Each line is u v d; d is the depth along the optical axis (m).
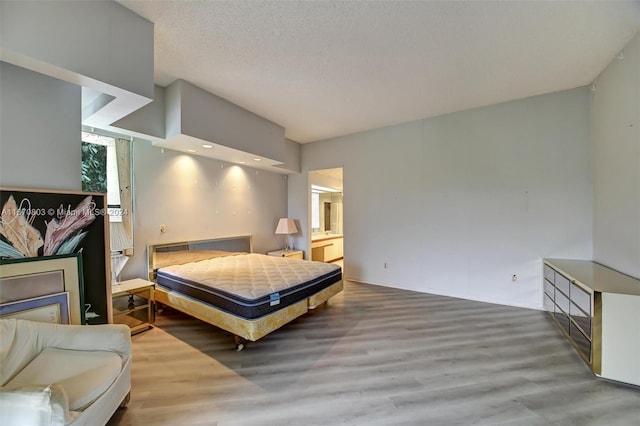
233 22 2.05
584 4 1.91
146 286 2.92
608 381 2.02
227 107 3.50
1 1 1.42
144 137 3.06
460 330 2.91
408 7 1.91
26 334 1.59
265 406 1.75
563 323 2.86
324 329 2.94
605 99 2.83
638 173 2.29
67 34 1.63
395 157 4.59
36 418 1.12
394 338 2.72
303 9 1.91
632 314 1.98
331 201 7.96
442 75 2.92
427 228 4.31
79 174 2.18
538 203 3.51
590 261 3.17
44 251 1.96
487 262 3.84
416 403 1.78
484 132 3.83
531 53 2.52
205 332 2.85
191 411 1.70
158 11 1.93
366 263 4.93
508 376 2.08
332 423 1.61
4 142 1.81
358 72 2.83
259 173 5.23
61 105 2.09
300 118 4.20
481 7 1.92
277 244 5.68
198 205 4.03
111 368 1.56
